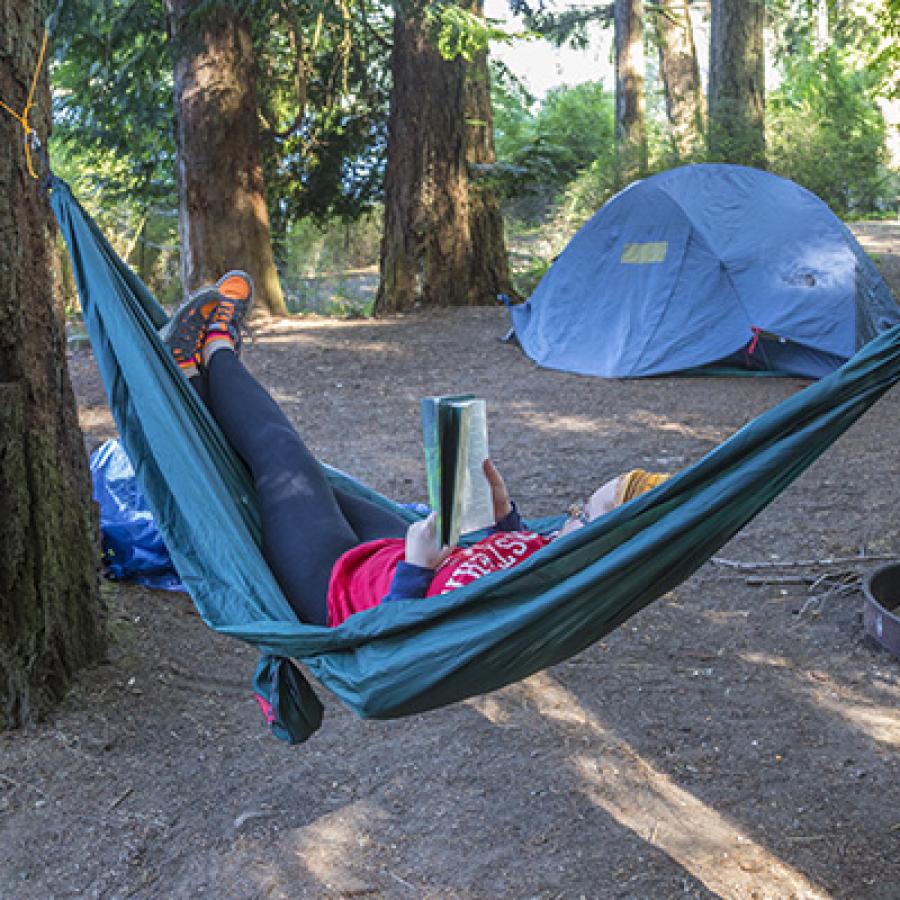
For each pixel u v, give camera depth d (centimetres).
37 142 358
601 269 1127
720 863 326
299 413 944
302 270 2209
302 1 1317
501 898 312
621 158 1923
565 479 743
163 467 336
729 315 1036
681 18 2456
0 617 395
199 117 1391
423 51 1427
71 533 425
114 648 446
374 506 357
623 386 1020
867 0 1358
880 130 2577
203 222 1413
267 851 335
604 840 338
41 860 332
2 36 387
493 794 363
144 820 351
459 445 266
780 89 2948
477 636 256
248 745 396
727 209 1074
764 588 545
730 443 246
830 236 1046
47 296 414
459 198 1478
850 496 680
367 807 357
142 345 346
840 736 400
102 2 1263
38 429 407
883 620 462
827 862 327
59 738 390
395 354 1197
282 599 309
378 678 266
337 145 1658
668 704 427
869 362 239
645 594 269
